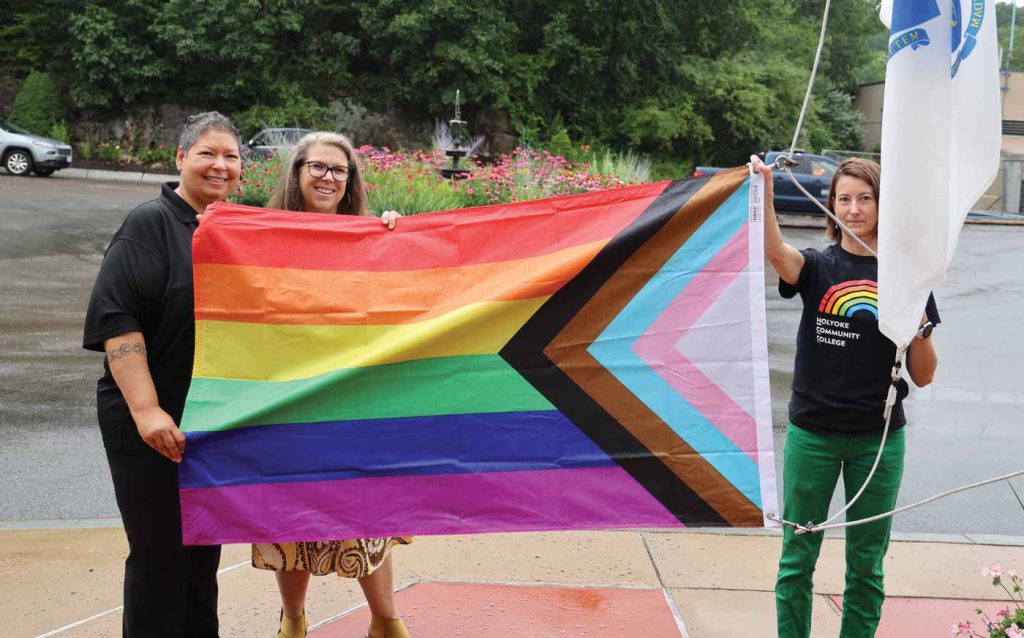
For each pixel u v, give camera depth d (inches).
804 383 125.3
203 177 122.0
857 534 125.7
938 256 107.9
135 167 1106.7
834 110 1600.6
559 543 181.5
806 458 124.5
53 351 338.6
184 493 117.0
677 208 122.0
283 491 120.0
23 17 1182.9
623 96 1264.8
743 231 121.2
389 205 519.5
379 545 128.8
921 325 122.4
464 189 590.2
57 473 220.7
